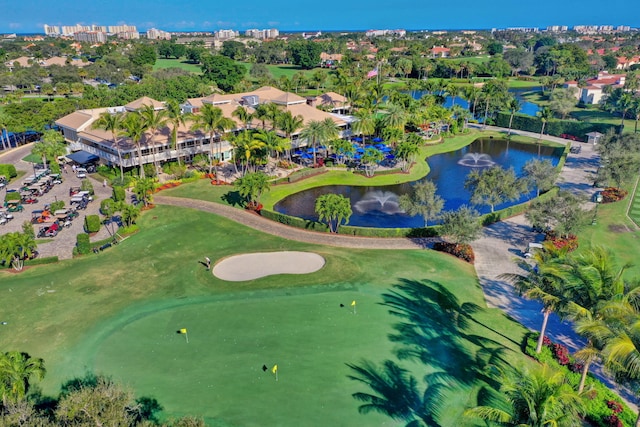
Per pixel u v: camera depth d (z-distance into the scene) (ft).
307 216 248.11
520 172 322.55
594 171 324.60
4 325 147.64
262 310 153.28
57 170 307.37
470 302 160.97
